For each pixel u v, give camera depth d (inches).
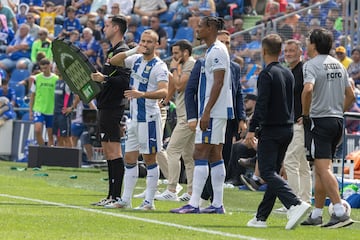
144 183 1212.5
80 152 1496.1
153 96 814.5
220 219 759.1
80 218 727.1
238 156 1230.9
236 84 869.2
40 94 1601.9
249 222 714.8
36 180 1191.6
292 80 718.5
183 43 997.2
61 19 2058.3
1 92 1829.5
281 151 720.3
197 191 802.8
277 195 707.4
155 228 673.6
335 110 738.8
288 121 713.0
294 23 1582.2
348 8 1561.3
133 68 834.8
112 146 860.6
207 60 780.6
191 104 798.5
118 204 845.2
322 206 756.0
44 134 1656.0
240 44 1611.7
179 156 999.0
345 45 1558.8
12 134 1717.5
